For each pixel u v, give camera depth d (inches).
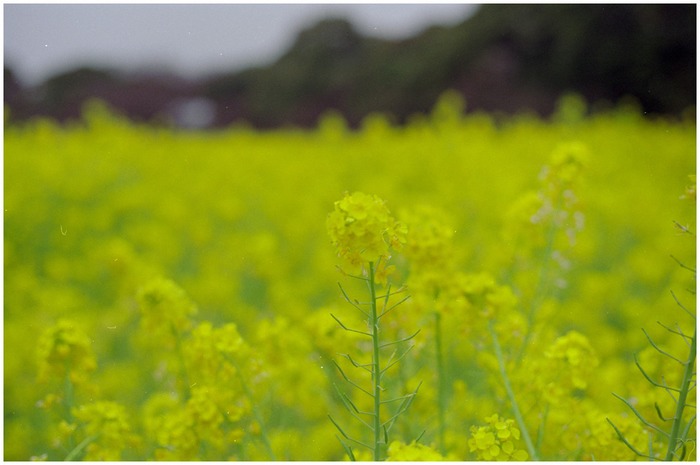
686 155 447.5
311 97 674.2
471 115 660.1
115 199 372.5
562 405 103.0
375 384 81.2
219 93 641.0
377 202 76.4
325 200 352.8
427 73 687.7
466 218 317.1
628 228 306.7
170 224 330.3
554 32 639.1
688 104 565.3
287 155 503.2
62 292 231.8
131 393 167.5
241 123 636.7
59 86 544.1
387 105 679.7
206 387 101.1
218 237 332.2
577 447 102.1
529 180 377.1
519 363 112.5
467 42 690.2
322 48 683.4
